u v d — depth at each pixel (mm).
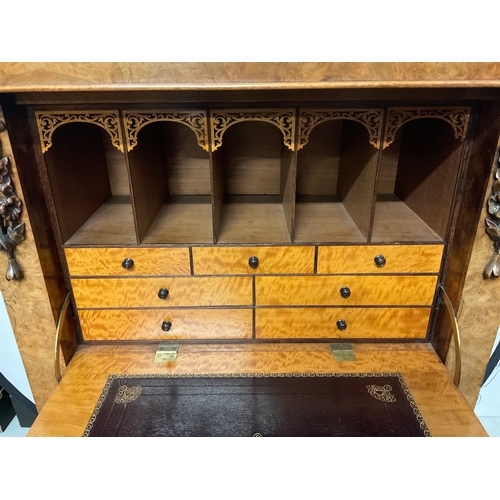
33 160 1003
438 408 1024
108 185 1447
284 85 854
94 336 1246
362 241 1124
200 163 1430
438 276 1163
